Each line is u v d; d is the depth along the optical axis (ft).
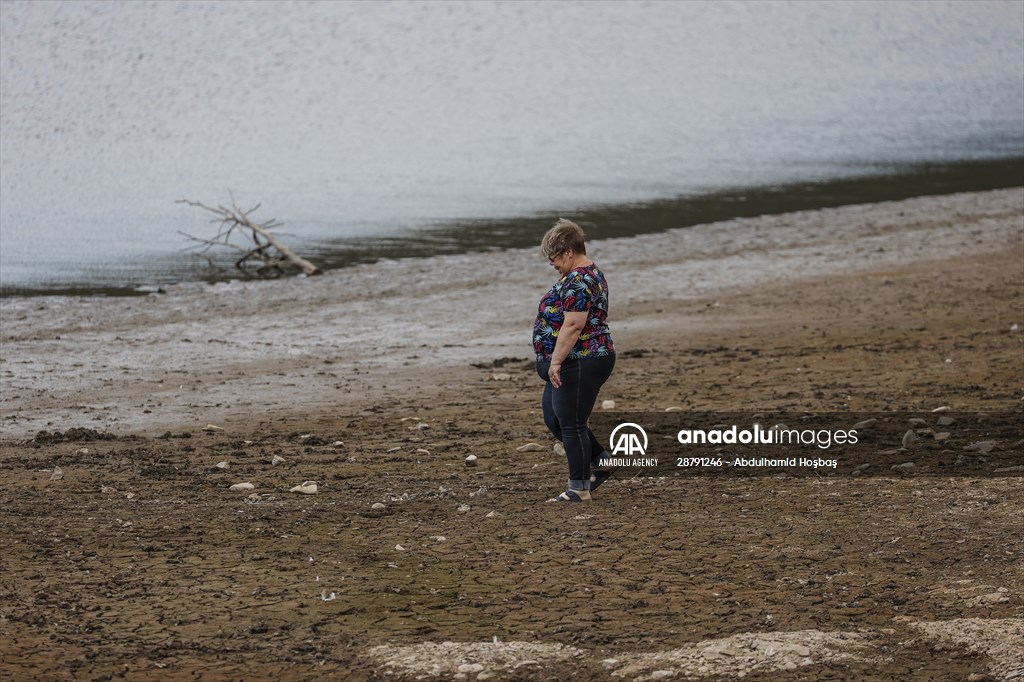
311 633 50.55
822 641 47.57
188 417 107.24
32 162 424.05
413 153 454.81
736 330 144.36
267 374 127.54
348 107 628.69
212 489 77.30
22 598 54.85
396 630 50.70
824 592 53.31
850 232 245.45
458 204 312.09
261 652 48.65
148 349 143.84
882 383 106.42
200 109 602.03
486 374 124.77
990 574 53.98
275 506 71.61
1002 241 225.76
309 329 156.97
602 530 63.93
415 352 139.23
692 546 60.54
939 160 415.23
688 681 44.68
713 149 460.14
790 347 130.41
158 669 47.03
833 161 413.39
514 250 234.38
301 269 218.79
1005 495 66.69
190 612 53.06
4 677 46.16
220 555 61.16
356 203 318.65
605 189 337.31
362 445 92.32
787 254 216.74
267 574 57.98
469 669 46.42
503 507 69.77
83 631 50.96
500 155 445.78
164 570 58.75
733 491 71.67
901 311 153.69
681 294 176.04
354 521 67.46
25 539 64.39
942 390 101.30
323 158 442.91
